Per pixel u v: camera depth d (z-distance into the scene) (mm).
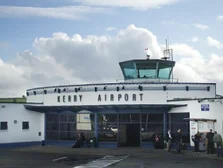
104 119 40000
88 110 40562
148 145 38719
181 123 37406
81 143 39625
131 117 39375
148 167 25156
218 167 24938
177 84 39562
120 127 39594
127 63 44375
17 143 41188
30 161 28688
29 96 46469
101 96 40438
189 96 39594
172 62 44375
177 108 37750
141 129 39000
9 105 40938
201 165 25984
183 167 25016
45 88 43844
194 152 33875
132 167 25203
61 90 42531
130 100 39625
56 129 42500
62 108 41281
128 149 37344
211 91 40062
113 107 39094
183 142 36969
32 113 42844
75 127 41344
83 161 28609
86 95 41062
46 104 43594
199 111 35000
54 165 26344
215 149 32562
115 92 40031
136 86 39688
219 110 32812
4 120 40438
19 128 41531
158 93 39469
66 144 41594
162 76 44188
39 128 43281
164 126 38469
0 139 39938
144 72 44000
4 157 31469
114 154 33406
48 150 37125
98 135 40000
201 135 34094
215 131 31344
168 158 30266
